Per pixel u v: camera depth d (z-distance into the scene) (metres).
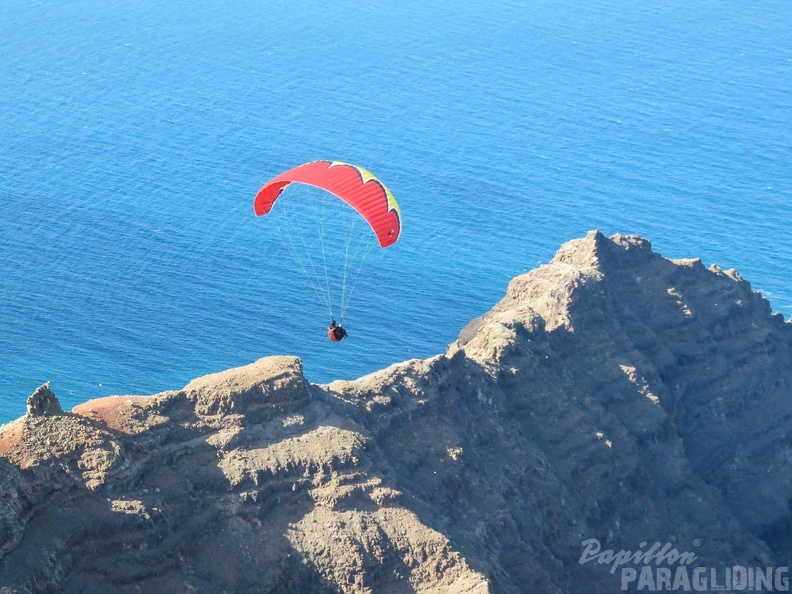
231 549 137.75
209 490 140.62
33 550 125.31
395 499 145.75
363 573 139.62
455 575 141.12
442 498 156.75
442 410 168.88
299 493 143.88
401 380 167.25
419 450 160.75
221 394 146.25
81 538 129.88
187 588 132.25
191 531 136.25
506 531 159.88
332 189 148.62
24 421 135.62
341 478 144.88
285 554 139.00
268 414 148.12
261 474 142.75
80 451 134.25
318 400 153.38
